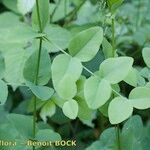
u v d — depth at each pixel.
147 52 0.42
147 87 0.38
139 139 0.44
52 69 0.37
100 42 0.38
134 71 0.40
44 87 0.41
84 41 0.38
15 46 0.55
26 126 0.44
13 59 0.54
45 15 0.40
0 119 0.58
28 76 0.42
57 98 0.48
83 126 0.64
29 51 0.54
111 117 0.36
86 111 0.40
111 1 0.40
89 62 0.44
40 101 0.50
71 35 0.52
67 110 0.37
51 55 0.54
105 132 0.44
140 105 0.36
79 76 0.37
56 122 0.58
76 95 0.40
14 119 0.44
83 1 0.67
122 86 0.58
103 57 0.45
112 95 0.40
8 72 0.54
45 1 0.40
